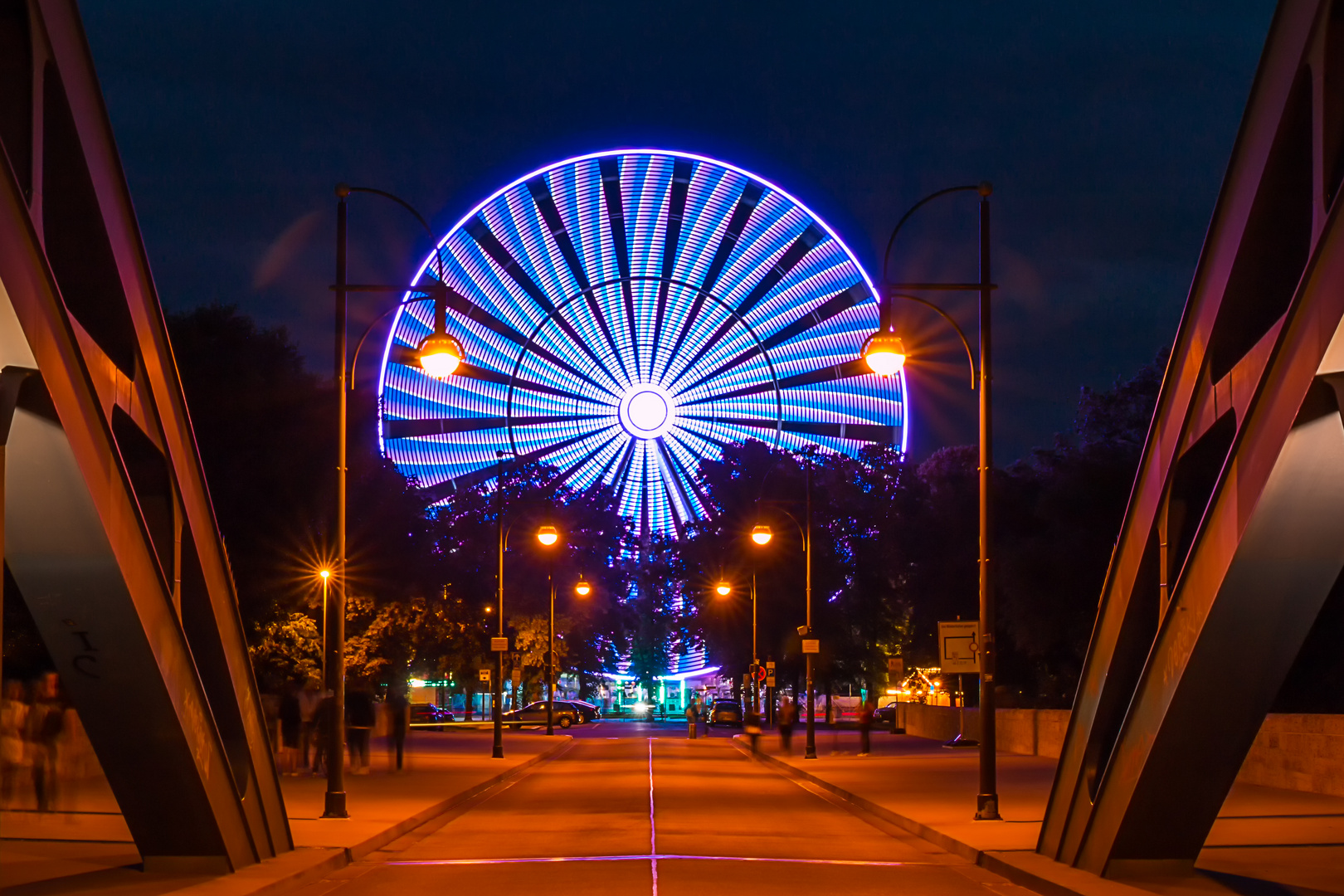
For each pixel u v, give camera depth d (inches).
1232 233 432.8
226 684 559.8
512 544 2751.0
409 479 2022.6
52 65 388.2
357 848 657.6
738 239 2893.7
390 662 1731.1
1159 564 507.8
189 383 1380.4
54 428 378.3
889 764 1456.7
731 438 2898.6
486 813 916.6
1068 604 1866.4
